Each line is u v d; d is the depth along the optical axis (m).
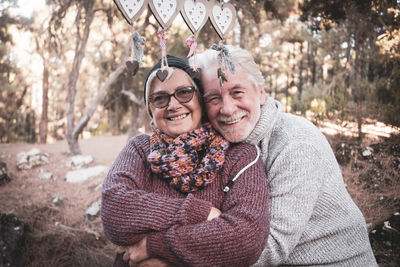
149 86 1.16
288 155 1.11
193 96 1.14
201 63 1.15
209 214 1.00
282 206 1.06
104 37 6.80
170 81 1.11
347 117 2.87
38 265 3.10
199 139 1.12
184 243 0.91
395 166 2.40
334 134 2.83
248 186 1.03
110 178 1.12
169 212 0.97
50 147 5.95
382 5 2.64
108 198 1.04
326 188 1.17
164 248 0.94
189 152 1.11
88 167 4.78
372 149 2.60
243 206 0.98
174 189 1.11
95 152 5.57
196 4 0.95
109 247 3.30
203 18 0.96
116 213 1.00
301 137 1.15
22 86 7.98
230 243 0.91
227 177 1.10
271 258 1.03
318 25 3.42
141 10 0.87
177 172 1.07
